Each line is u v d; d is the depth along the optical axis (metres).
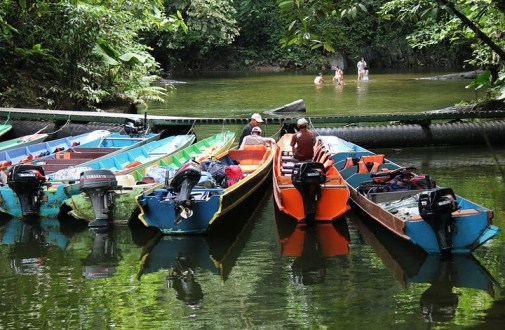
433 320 5.36
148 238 8.01
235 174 9.66
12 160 11.33
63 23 18.80
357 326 5.28
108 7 19.17
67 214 8.96
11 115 15.67
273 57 43.53
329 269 6.78
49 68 19.19
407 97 23.45
